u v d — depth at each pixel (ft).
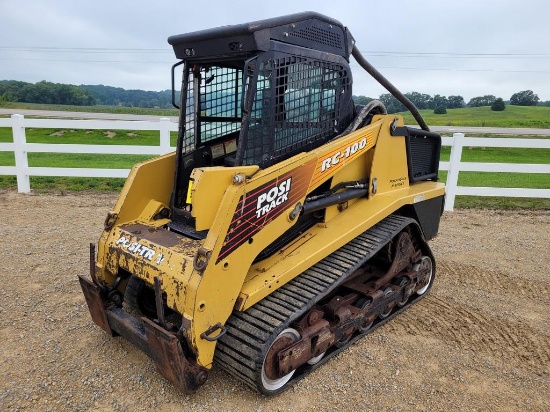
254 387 9.32
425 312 14.07
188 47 10.35
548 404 10.11
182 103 11.07
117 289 11.66
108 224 11.19
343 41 12.09
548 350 12.19
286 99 10.39
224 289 9.12
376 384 10.53
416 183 15.42
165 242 10.11
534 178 38.86
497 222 24.73
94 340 11.81
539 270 17.79
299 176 10.32
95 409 9.38
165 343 8.85
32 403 9.47
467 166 26.35
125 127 27.09
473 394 10.34
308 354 10.21
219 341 9.64
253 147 9.87
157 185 12.01
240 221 9.14
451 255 19.21
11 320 12.65
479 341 12.53
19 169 27.07
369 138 12.47
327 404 9.79
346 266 10.91
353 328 11.62
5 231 20.25
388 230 12.39
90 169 27.17
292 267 10.18
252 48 9.38
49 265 16.53
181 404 9.59
